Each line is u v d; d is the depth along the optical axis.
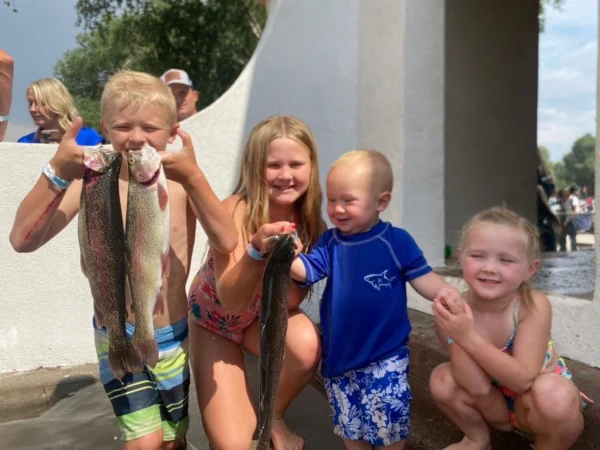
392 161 4.55
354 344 2.58
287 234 2.15
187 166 2.18
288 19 4.86
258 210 2.69
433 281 2.61
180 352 2.56
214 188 4.62
